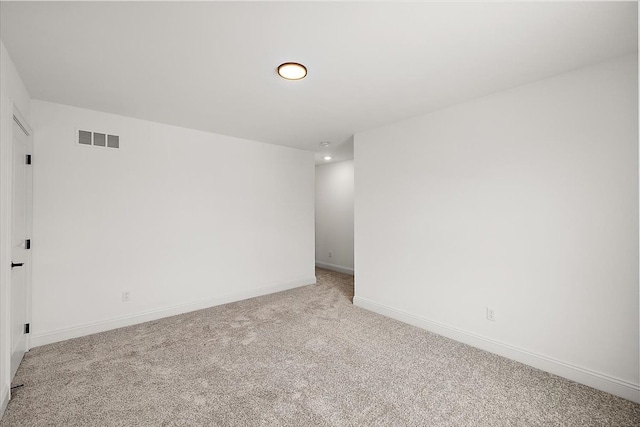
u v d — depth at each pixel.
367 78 2.31
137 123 3.31
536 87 2.37
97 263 3.04
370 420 1.79
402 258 3.39
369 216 3.77
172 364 2.42
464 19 1.60
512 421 1.79
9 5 1.47
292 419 1.80
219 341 2.85
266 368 2.37
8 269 1.94
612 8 1.50
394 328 3.18
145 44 1.84
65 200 2.87
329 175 6.42
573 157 2.19
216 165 3.94
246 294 4.24
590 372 2.12
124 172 3.22
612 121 2.03
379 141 3.63
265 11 1.53
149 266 3.39
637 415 1.83
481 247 2.71
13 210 2.20
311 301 4.13
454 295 2.91
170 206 3.54
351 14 1.56
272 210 4.56
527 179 2.42
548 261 2.32
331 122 3.45
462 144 2.84
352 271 5.90
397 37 1.77
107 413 1.84
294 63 2.08
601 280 2.08
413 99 2.75
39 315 2.73
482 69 2.17
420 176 3.20
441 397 2.01
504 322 2.56
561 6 1.49
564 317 2.24
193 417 1.81
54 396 2.00
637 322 1.95
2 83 1.83
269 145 4.52
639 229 1.93
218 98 2.71
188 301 3.70
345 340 2.89
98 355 2.56
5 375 1.90
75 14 1.55
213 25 1.65
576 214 2.18
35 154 2.71
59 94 2.62
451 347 2.74
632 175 1.96
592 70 2.11
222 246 4.01
